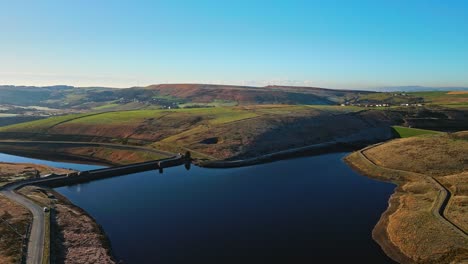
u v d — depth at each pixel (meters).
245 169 122.50
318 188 96.81
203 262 55.72
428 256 54.53
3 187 91.88
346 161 131.38
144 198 89.88
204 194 92.62
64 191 97.12
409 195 83.94
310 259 56.34
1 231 61.44
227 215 76.25
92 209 81.38
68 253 56.78
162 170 123.00
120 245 62.00
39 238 59.59
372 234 65.56
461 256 52.12
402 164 112.12
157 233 67.06
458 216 65.44
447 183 88.25
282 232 66.94
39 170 114.69
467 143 120.50
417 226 63.16
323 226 69.50
